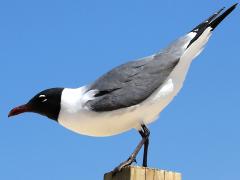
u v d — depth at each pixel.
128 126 1.93
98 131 1.93
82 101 1.92
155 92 1.93
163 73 1.95
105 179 1.84
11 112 1.98
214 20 2.00
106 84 1.94
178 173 1.80
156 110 1.93
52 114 1.95
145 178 1.79
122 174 1.81
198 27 2.00
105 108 1.91
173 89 1.95
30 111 1.98
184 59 1.97
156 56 1.98
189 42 1.98
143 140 1.91
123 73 1.95
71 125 1.94
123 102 1.91
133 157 1.89
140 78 1.94
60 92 1.95
